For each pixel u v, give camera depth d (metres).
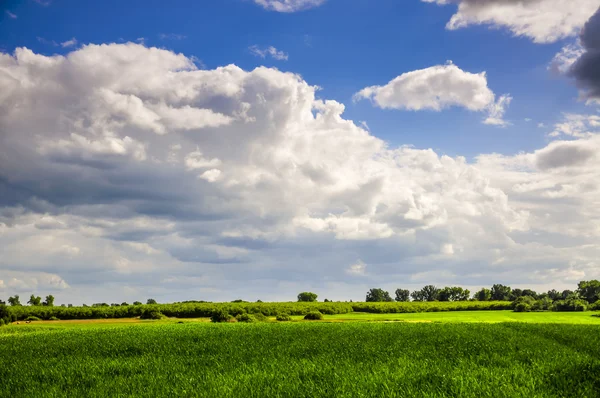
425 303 137.25
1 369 18.83
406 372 15.50
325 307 114.94
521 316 92.94
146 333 34.03
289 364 18.30
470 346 23.53
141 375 16.53
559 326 39.41
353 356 20.58
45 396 13.50
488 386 12.77
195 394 12.91
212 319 68.25
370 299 192.88
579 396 11.75
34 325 67.44
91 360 21.11
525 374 14.58
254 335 31.73
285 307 110.62
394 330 35.06
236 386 13.76
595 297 138.50
